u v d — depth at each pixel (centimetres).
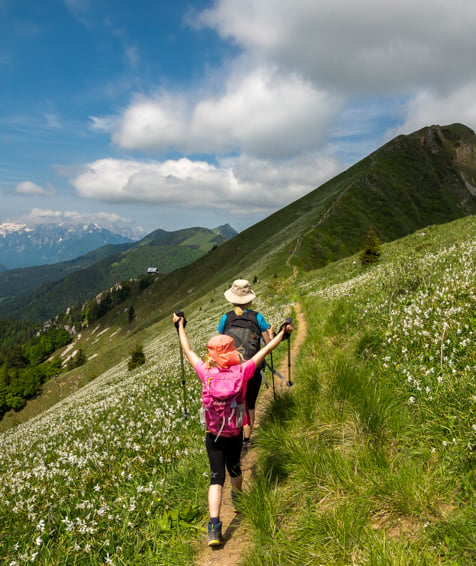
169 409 718
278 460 407
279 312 2028
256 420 563
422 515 273
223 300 10550
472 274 656
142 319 19100
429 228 3981
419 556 234
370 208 15075
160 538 351
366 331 668
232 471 362
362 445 365
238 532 344
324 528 284
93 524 374
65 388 12825
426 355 460
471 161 18462
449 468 301
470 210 16275
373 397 421
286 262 10938
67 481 518
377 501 301
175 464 486
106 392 2072
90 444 624
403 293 814
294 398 533
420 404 378
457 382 368
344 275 3206
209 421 331
